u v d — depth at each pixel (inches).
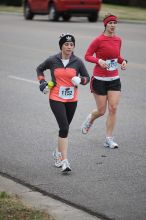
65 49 754.2
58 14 2881.4
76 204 661.3
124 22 2965.1
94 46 856.3
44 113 1118.4
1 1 4126.5
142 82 1407.5
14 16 3358.8
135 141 925.2
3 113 1117.1
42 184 730.2
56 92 764.6
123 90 1312.7
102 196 685.3
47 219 594.6
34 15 3280.0
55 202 668.7
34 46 2018.9
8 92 1307.8
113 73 868.0
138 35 2346.2
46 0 2915.8
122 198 678.5
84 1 2844.5
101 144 908.6
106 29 855.1
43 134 969.5
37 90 1330.0
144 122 1045.2
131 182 735.1
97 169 787.4
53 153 819.4
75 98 772.6
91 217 622.5
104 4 3951.8
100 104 884.6
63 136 771.4
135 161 823.1
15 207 621.3
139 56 1791.3
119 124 1029.2
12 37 2277.3
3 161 828.6
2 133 977.5
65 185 725.3
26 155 855.1
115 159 832.3
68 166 768.3
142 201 669.3
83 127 936.3
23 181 743.1
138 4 3951.8
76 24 2787.9
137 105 1173.1
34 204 658.8
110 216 625.3
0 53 1882.4
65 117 764.6
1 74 1525.6
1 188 716.7
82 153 860.6
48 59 768.9
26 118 1079.0
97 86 874.8
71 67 760.3
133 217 622.5
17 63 1691.7
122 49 1931.6
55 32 2411.4
